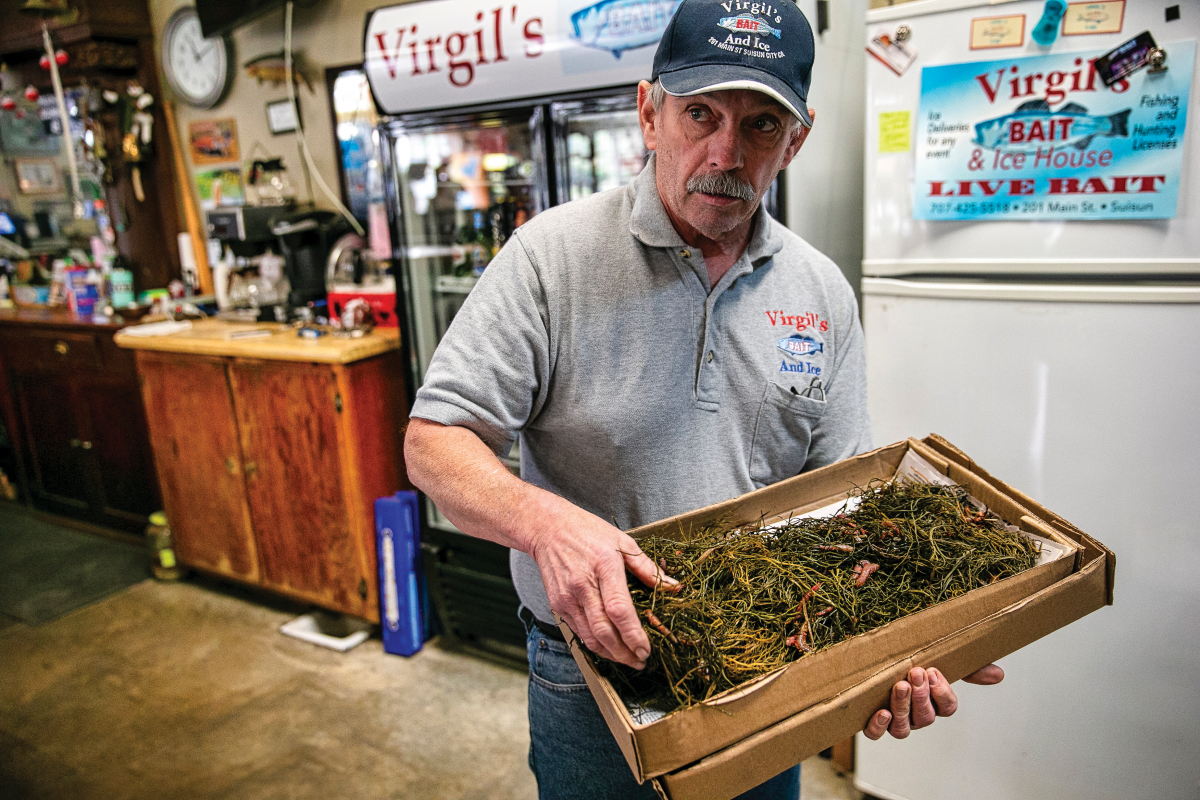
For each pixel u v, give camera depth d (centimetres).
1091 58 133
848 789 191
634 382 100
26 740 218
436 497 92
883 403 165
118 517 341
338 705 231
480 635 250
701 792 72
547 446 107
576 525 79
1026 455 153
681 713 69
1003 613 86
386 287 270
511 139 238
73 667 253
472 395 95
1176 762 151
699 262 98
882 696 81
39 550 341
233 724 223
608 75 192
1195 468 139
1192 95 128
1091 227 139
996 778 167
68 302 355
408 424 99
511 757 208
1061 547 93
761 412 106
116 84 333
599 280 99
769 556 90
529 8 194
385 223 283
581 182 221
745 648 78
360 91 284
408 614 251
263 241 295
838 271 114
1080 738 158
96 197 367
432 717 225
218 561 289
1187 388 137
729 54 85
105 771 205
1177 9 126
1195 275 134
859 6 204
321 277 287
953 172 148
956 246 151
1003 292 147
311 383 243
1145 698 151
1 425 387
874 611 85
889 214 156
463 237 249
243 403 260
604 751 112
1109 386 143
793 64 88
